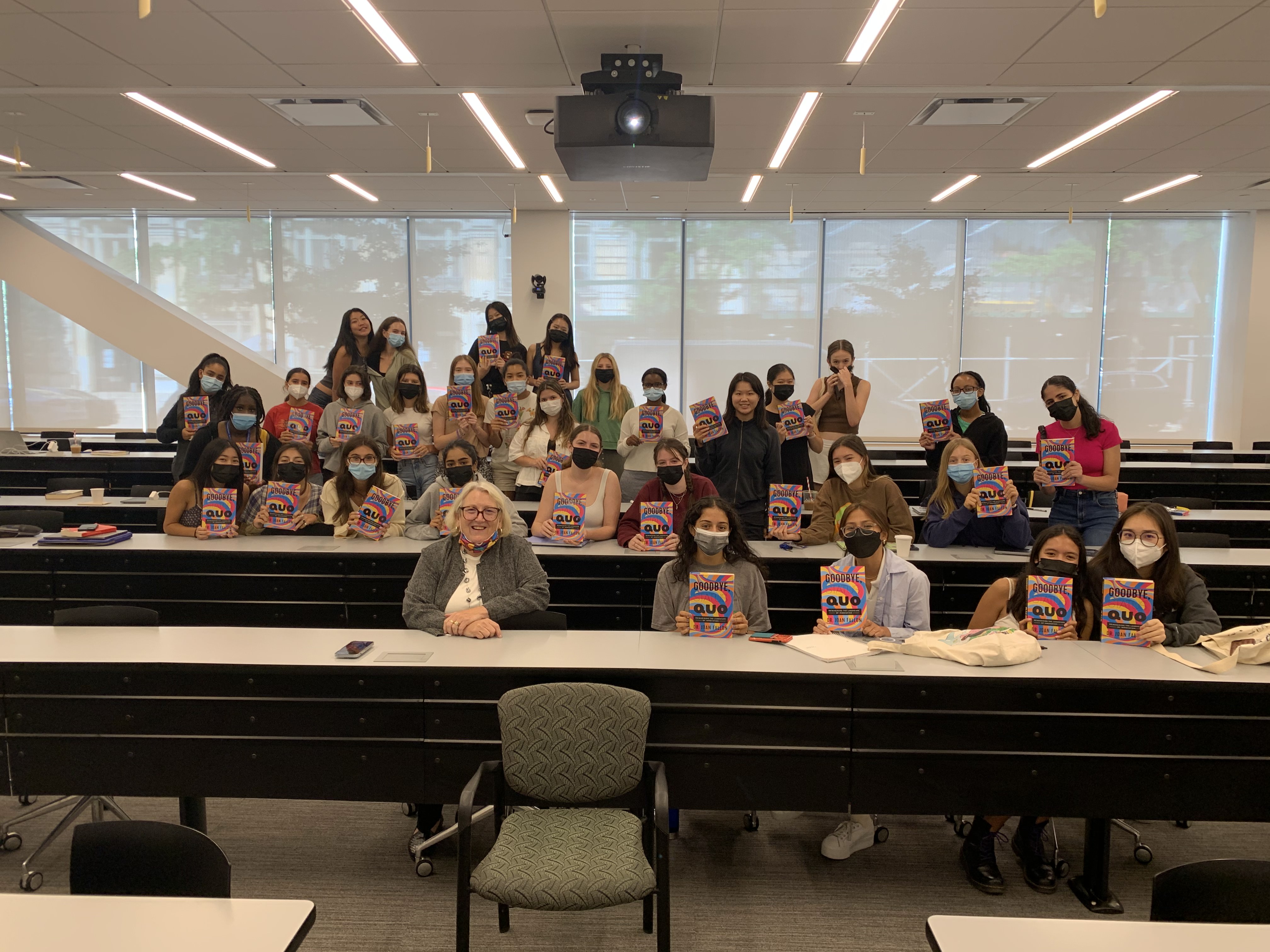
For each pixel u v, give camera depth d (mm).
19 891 2521
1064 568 2676
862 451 3664
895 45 4566
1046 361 10188
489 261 10141
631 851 1999
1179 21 4211
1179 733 2258
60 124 6113
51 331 10422
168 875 1587
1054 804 2297
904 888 2537
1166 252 10000
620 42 4523
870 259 10133
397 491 4031
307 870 2621
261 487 4012
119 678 2379
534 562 2900
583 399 5133
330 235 10148
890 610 2795
